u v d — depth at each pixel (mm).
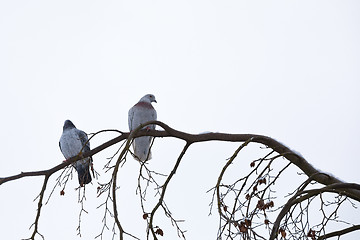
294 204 8125
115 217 8875
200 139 10570
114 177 9109
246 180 8852
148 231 9086
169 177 10258
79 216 10062
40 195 10578
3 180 10734
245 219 8227
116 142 10938
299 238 8328
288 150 10391
